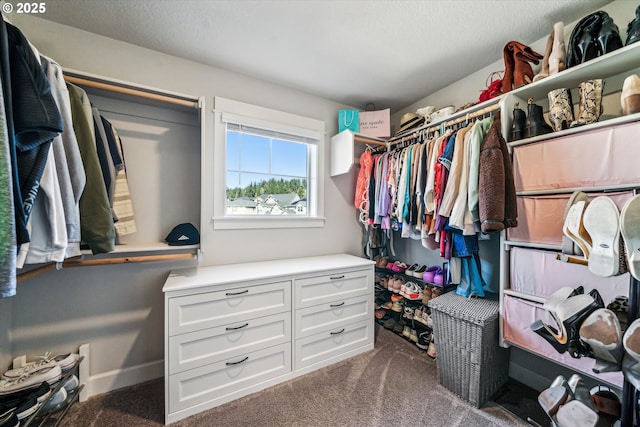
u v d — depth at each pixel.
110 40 1.52
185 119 1.73
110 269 1.52
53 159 0.85
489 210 1.22
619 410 0.88
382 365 1.74
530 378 1.50
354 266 1.87
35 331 1.36
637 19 1.00
